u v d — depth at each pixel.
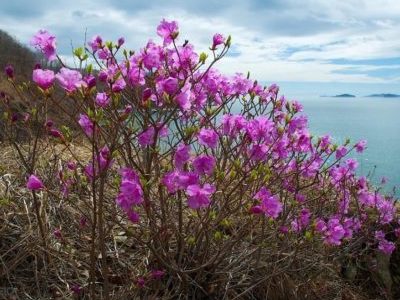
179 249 2.71
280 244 3.19
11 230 2.66
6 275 2.45
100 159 2.14
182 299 2.64
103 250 2.07
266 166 2.62
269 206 2.32
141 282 2.32
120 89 2.07
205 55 2.42
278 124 3.08
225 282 2.79
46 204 2.84
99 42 2.62
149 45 2.56
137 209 2.92
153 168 2.53
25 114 2.78
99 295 2.46
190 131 2.39
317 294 3.25
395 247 3.83
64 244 2.53
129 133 2.23
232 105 3.04
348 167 3.64
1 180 3.06
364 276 3.68
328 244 2.99
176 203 2.92
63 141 2.13
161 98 2.38
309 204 3.69
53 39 2.26
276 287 2.95
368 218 3.89
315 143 3.34
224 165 2.58
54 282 2.49
